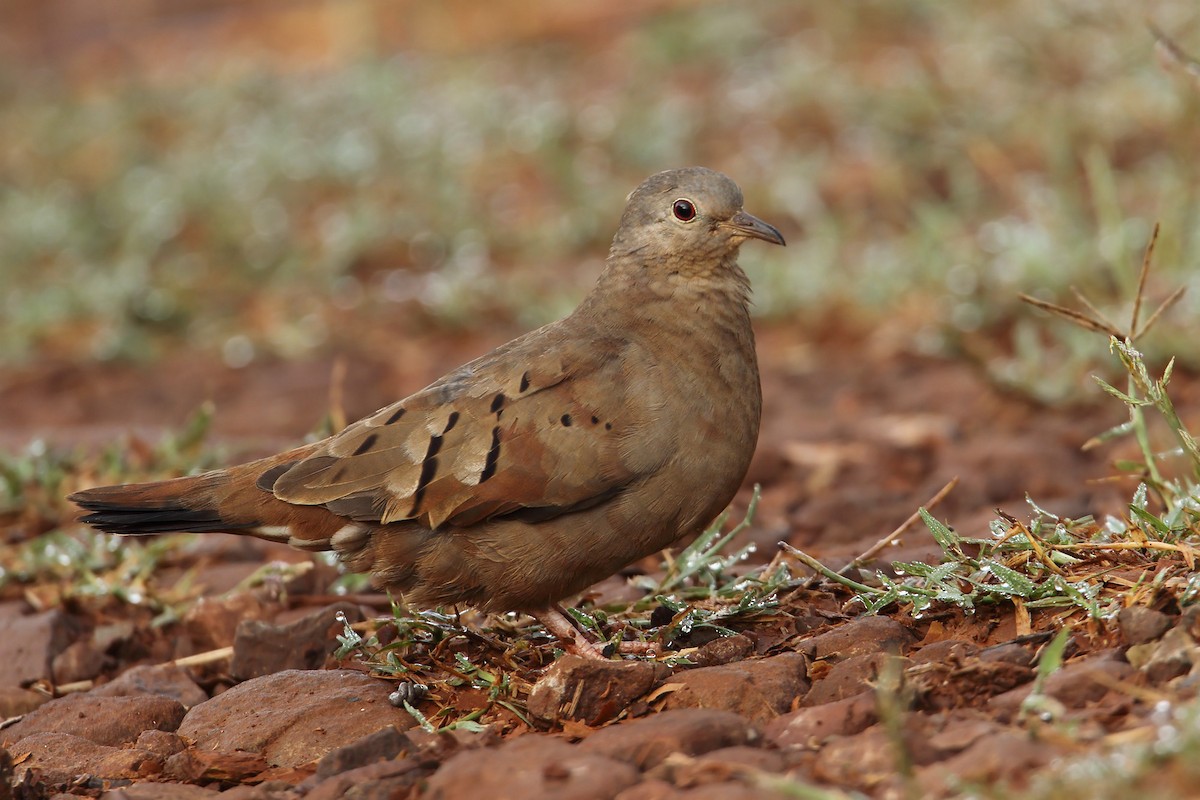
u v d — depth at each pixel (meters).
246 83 30.50
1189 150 17.39
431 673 8.47
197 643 10.36
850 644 7.79
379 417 8.57
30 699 9.45
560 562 8.35
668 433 8.32
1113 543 7.99
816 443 13.94
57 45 39.34
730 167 22.77
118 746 8.34
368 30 34.53
